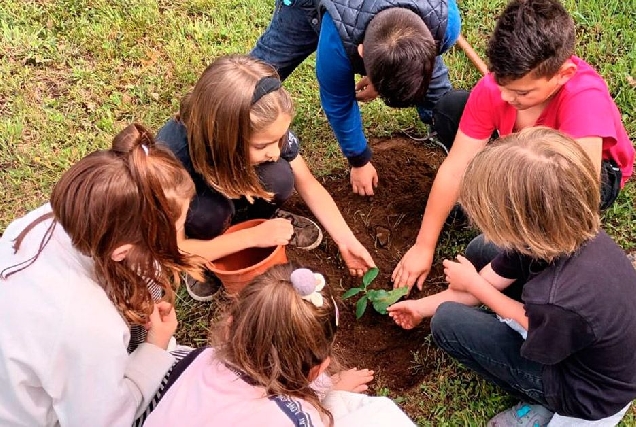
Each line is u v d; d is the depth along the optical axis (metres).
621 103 3.54
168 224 1.99
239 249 2.76
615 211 3.16
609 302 2.04
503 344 2.43
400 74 2.41
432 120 3.45
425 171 3.43
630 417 2.61
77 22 4.14
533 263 2.19
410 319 2.79
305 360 1.97
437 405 2.71
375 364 2.87
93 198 1.85
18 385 2.01
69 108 3.78
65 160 3.55
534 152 1.96
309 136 3.63
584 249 2.07
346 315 3.00
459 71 3.78
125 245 1.95
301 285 1.90
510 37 2.37
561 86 2.61
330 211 3.04
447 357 2.82
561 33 2.35
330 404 2.38
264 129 2.43
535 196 1.93
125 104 3.79
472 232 3.18
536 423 2.54
